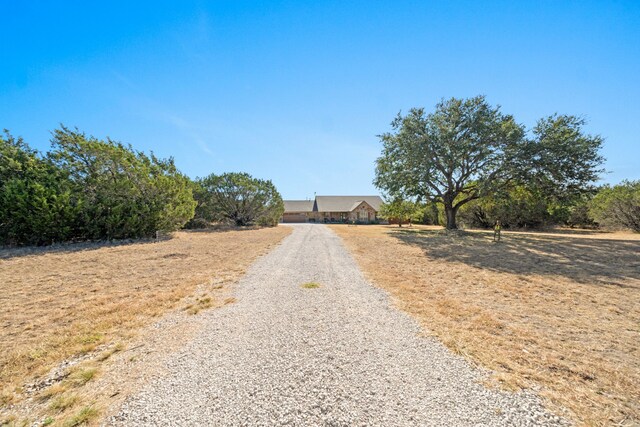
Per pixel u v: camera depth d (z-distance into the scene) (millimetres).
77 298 5758
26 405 2521
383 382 2826
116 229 16766
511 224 30672
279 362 3232
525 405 2463
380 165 24578
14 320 4562
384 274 7988
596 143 18266
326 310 5059
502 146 19719
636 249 12867
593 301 5527
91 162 16875
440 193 24781
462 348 3570
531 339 3834
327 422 2266
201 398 2582
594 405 2461
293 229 29484
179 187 20844
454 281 7164
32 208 14211
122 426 2240
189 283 6949
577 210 29922
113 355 3432
